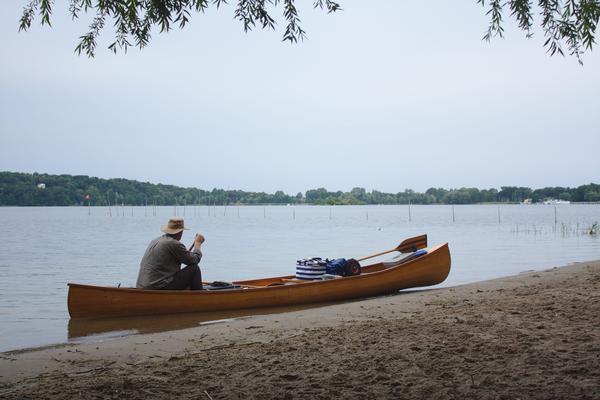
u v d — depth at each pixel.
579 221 61.31
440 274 12.86
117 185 169.00
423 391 4.12
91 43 5.49
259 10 5.11
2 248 28.36
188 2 4.99
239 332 7.53
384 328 6.60
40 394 4.45
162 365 5.32
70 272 18.33
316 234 41.78
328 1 5.27
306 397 4.10
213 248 27.97
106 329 8.95
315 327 7.62
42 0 5.36
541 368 4.50
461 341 5.60
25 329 9.16
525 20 5.51
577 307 7.39
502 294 9.64
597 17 5.11
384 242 32.34
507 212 122.12
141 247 29.28
